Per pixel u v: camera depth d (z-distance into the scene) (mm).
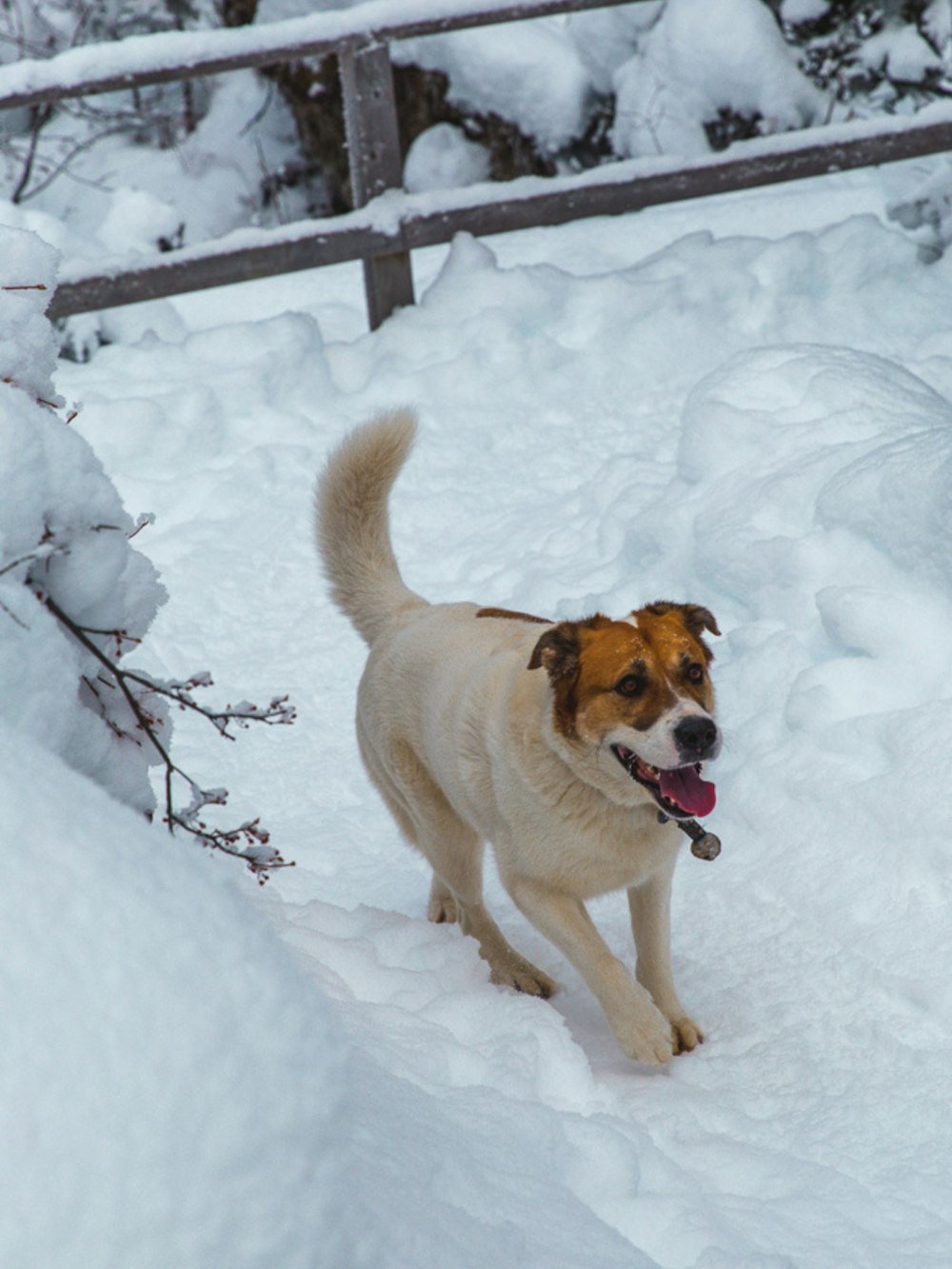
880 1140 3840
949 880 4691
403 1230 2412
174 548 8148
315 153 15750
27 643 2838
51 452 3086
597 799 4305
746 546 6367
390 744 5176
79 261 9312
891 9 12961
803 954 4688
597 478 8047
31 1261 1575
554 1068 3910
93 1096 1686
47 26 17500
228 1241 1705
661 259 10359
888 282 9828
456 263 10148
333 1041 1948
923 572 5695
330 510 5609
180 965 1848
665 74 13102
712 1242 3193
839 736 5309
